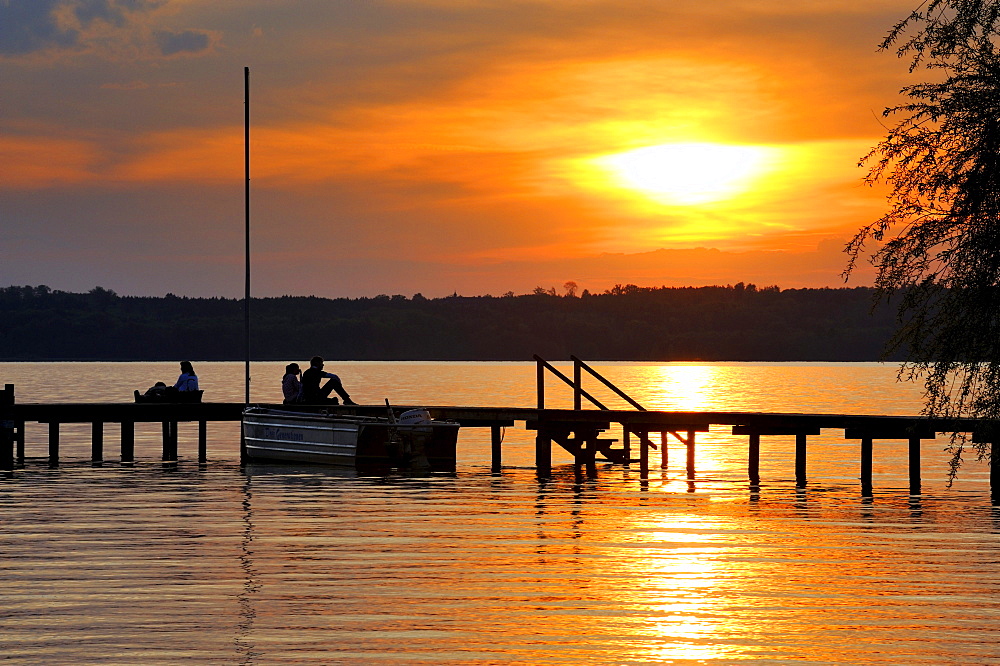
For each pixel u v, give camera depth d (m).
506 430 88.19
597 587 26.14
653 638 21.95
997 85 27.02
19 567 28.05
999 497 42.72
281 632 22.19
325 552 30.16
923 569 28.42
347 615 23.48
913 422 45.09
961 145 27.25
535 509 38.69
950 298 27.44
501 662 20.42
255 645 21.33
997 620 23.39
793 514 37.97
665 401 148.25
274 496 41.94
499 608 24.16
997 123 26.72
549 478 49.56
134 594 25.19
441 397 154.38
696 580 27.00
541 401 53.34
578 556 29.81
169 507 38.72
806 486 47.12
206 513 37.28
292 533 33.22
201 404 56.00
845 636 22.16
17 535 32.69
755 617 23.53
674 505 40.12
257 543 31.50
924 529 34.78
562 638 21.91
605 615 23.62
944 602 24.91
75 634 22.00
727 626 22.84
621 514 37.66
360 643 21.52
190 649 21.08
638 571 27.92
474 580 26.81
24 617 23.22
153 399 56.69
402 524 35.06
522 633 22.23
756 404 136.88
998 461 29.52
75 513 37.19
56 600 24.62
